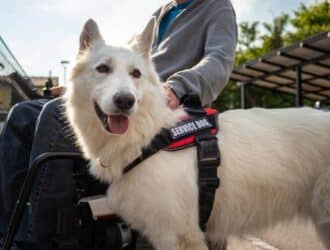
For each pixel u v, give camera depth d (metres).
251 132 0.90
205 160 0.84
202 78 0.98
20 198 0.77
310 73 4.59
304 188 0.91
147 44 0.93
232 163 0.87
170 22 1.22
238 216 0.90
